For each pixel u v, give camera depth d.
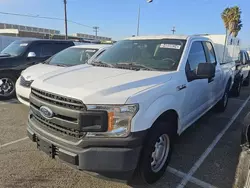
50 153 2.96
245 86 12.98
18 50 8.27
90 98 2.65
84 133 2.69
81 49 7.56
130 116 2.70
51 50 8.77
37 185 3.25
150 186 3.32
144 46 4.29
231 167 3.92
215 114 6.93
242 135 3.58
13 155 4.04
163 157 3.45
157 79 3.29
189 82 3.90
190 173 3.70
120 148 2.68
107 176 2.81
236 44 13.53
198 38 4.69
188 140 4.96
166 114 3.39
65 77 3.29
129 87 2.93
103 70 3.62
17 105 7.11
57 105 2.84
